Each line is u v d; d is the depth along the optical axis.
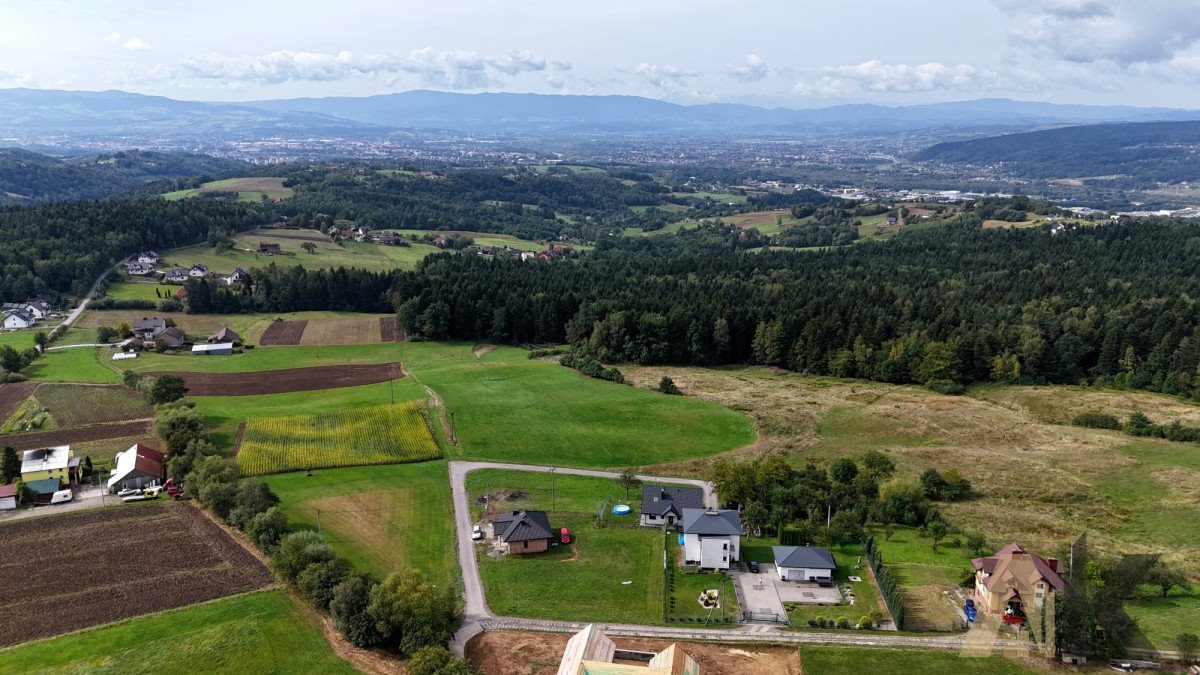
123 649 58.75
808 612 65.69
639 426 114.81
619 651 57.91
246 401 123.06
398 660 58.91
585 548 77.44
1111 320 140.75
